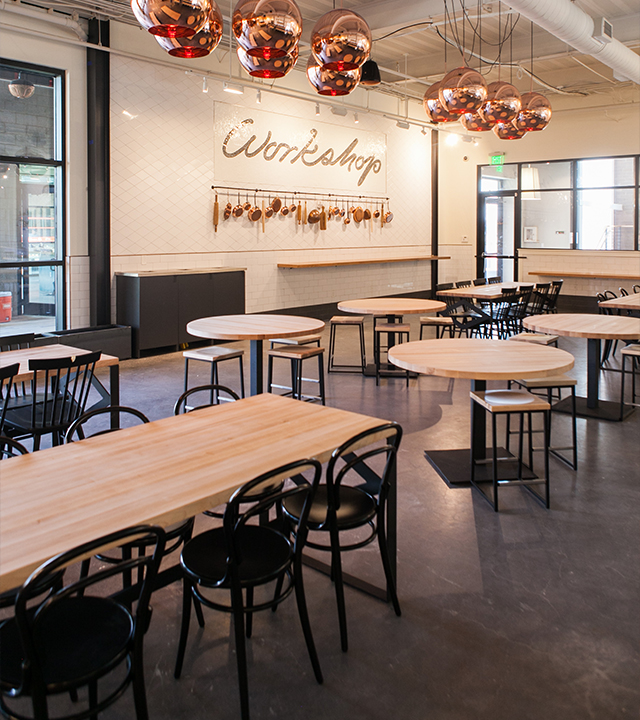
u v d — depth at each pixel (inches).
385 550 98.7
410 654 90.6
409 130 510.9
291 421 101.1
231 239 373.7
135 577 110.7
